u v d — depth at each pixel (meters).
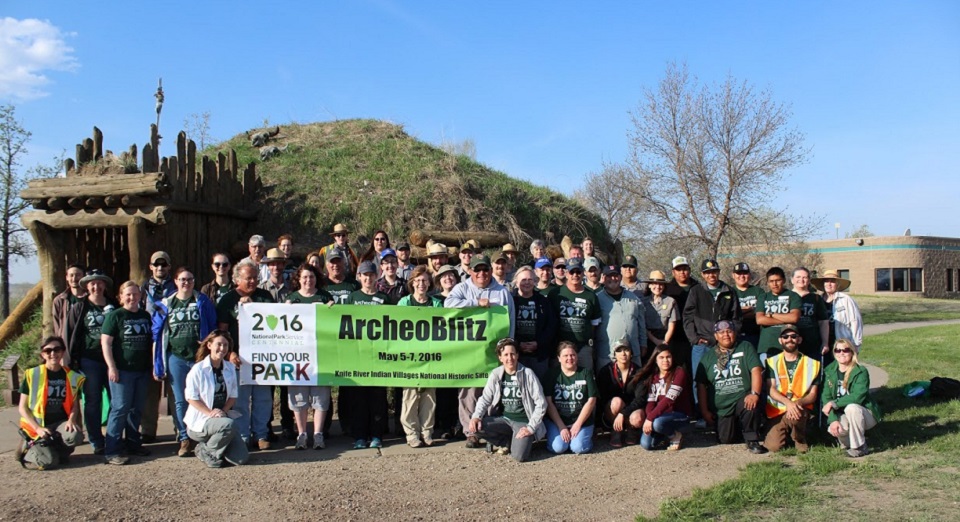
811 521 5.05
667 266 29.16
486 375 7.74
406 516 5.39
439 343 7.73
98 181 9.79
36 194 9.98
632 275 8.93
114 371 7.06
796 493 5.68
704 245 26.56
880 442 7.34
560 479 6.36
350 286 8.23
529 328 7.89
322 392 7.66
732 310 8.12
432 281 8.76
